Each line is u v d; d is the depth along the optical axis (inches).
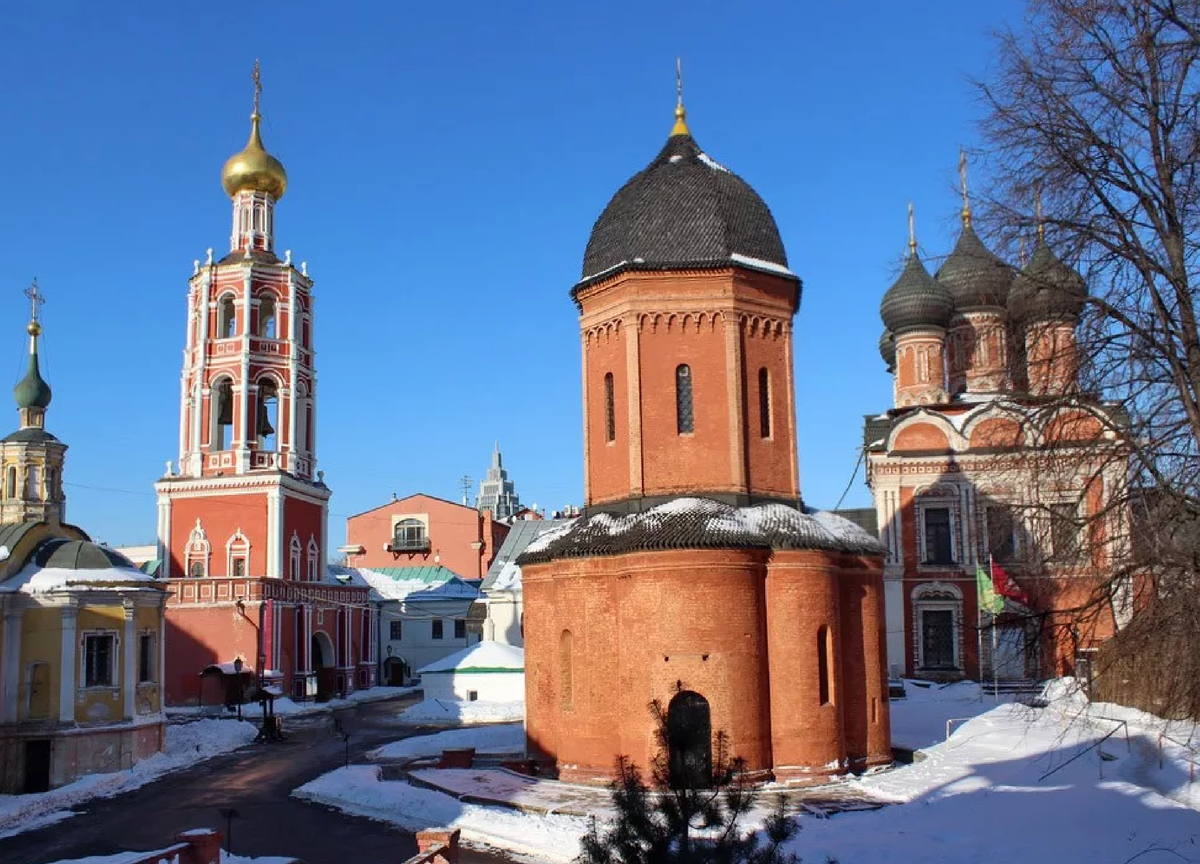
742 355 1306.6
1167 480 624.4
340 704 2635.3
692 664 1138.0
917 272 2354.8
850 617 1270.9
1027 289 678.5
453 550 3949.3
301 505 2783.0
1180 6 630.5
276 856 964.0
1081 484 667.4
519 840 979.3
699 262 1289.4
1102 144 647.1
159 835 1107.3
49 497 2198.6
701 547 1148.5
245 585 2498.8
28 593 1487.5
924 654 2183.8
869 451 2295.8
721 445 1280.8
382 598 3553.2
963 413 2304.4
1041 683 1277.1
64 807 1277.1
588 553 1223.5
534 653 1316.4
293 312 2800.2
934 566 2193.7
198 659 2488.9
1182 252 636.1
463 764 1390.3
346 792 1241.4
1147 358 636.7
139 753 1571.1
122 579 1569.9
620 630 1189.1
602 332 1352.1
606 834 541.6
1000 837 841.5
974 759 1190.9
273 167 2861.7
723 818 553.9
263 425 2886.3
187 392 2753.4
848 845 852.6
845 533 1299.2
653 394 1294.3
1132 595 649.0
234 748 1804.9
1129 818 860.0
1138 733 1159.6
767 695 1172.5
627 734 1165.7
